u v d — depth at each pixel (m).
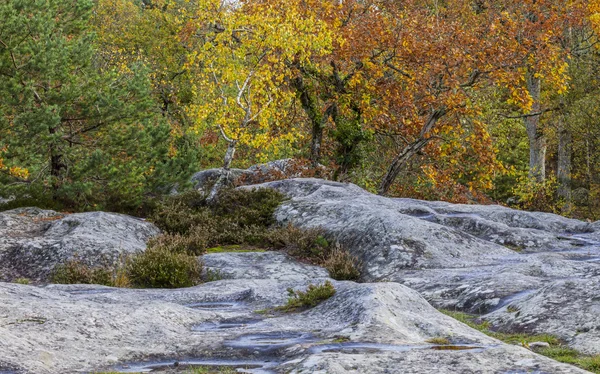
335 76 27.80
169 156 25.33
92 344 6.89
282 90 26.55
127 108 20.53
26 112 18.59
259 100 23.03
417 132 27.44
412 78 26.67
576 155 37.75
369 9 27.91
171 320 8.21
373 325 7.21
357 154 28.67
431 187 29.38
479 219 18.16
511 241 17.05
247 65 24.27
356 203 18.27
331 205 18.33
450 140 27.33
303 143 31.20
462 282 11.82
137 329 7.63
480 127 26.55
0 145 18.64
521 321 8.81
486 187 28.31
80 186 19.06
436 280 12.50
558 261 12.97
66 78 20.19
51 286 11.75
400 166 27.17
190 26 26.09
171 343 7.14
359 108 27.97
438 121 27.59
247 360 6.52
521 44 26.84
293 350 6.53
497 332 8.85
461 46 25.34
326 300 8.95
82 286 11.84
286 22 23.88
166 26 45.59
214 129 29.53
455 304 10.81
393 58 28.44
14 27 18.97
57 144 19.77
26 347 6.35
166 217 18.66
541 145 36.38
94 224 16.59
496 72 25.31
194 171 22.80
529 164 39.78
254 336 7.41
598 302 8.64
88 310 7.93
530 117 36.22
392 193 30.34
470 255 15.05
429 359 5.54
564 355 7.38
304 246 16.16
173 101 42.78
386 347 6.42
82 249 14.84
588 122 32.25
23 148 18.81
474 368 5.23
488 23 28.09
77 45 21.00
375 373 5.27
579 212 34.22
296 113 29.66
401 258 14.48
